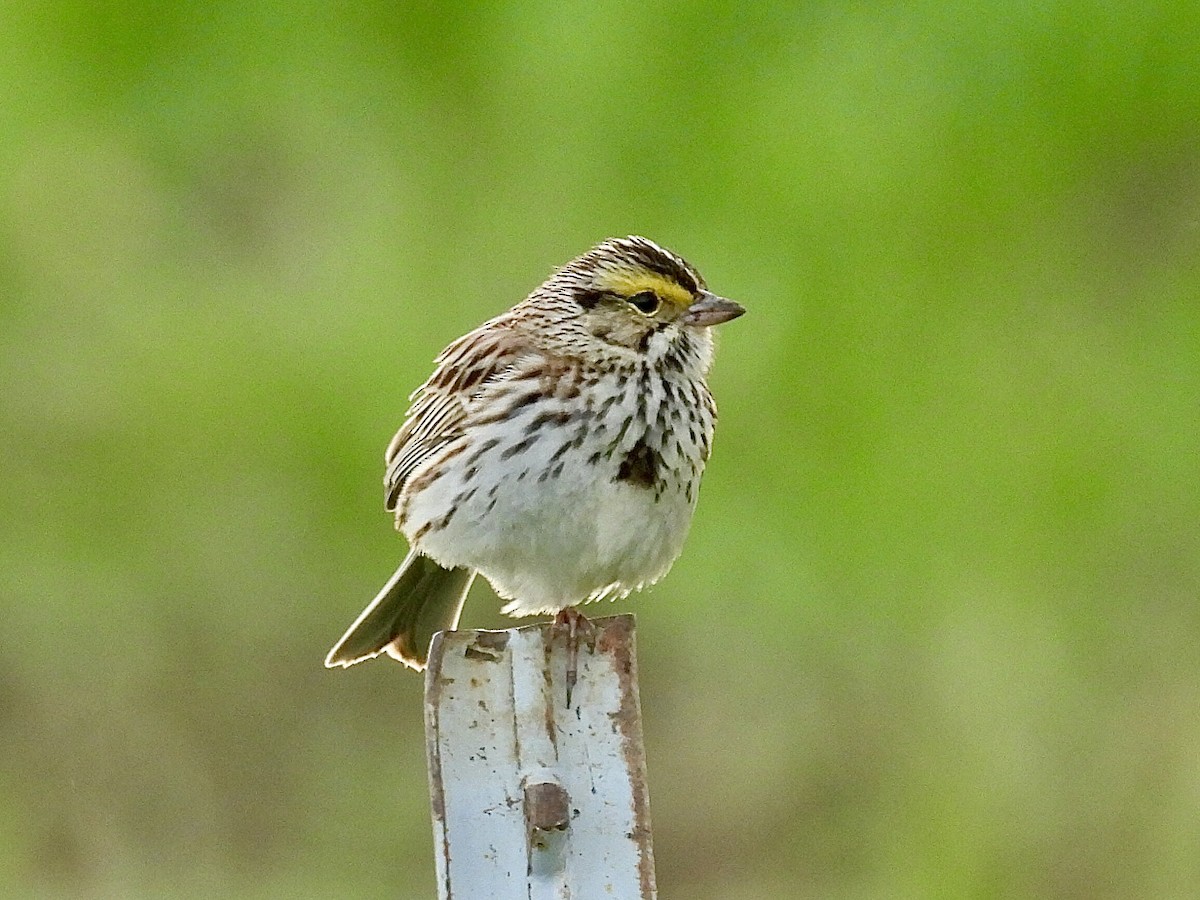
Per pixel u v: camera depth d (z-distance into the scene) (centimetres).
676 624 1669
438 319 1485
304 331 1509
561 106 1448
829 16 1403
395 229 1520
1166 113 1428
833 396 1420
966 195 1422
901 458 1423
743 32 1412
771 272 1408
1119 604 1509
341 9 1512
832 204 1396
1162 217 1473
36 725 1755
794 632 1548
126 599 1681
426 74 1514
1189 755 1566
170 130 1536
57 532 1623
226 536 1608
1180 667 1538
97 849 1755
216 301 1557
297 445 1516
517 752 691
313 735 1798
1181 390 1455
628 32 1422
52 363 1580
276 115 1545
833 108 1392
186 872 1762
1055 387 1462
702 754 1803
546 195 1473
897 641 1536
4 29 1516
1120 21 1394
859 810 1777
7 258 1591
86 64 1512
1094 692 1547
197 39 1507
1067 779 1573
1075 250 1470
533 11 1436
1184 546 1473
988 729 1541
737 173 1403
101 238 1599
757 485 1435
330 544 1582
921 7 1393
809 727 1773
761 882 1773
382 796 1797
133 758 1770
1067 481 1436
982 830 1544
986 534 1435
